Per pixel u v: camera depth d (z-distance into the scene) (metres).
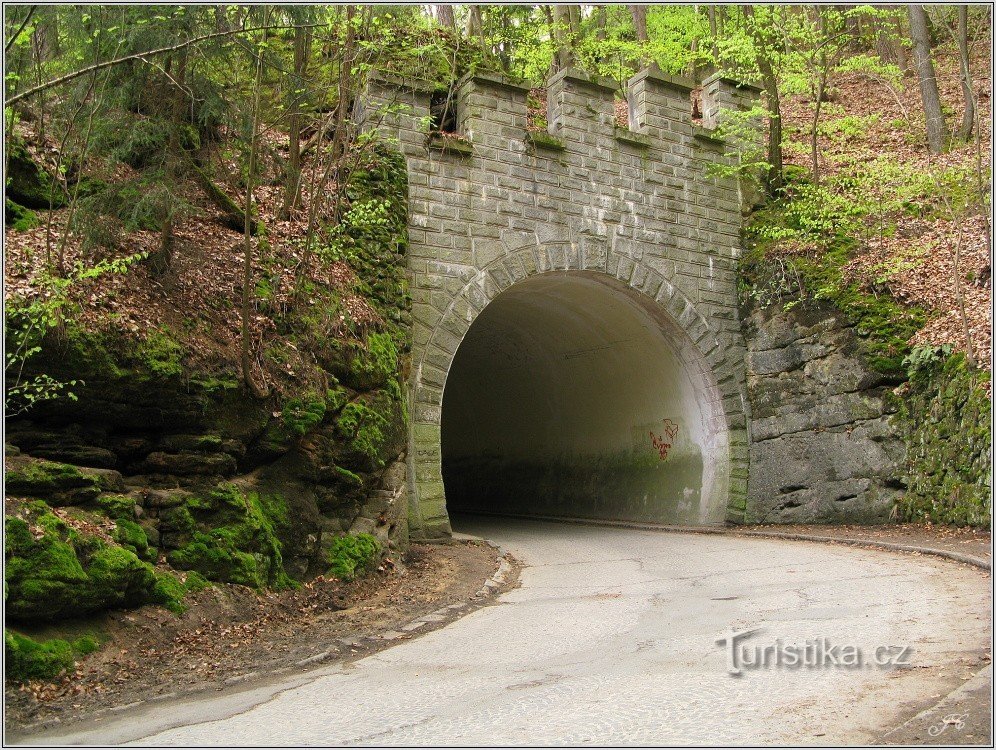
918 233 20.34
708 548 16.45
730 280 21.47
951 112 29.70
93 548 9.09
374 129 16.33
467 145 18.31
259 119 13.43
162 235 11.91
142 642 9.23
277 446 12.27
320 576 12.47
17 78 9.84
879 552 14.40
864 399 18.22
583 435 25.62
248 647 9.66
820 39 23.84
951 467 16.03
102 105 12.03
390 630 10.42
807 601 10.29
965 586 10.62
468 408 30.84
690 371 21.12
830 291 19.14
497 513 27.81
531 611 11.05
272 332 12.84
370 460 13.78
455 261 17.95
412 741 5.83
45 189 12.31
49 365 9.79
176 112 13.13
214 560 10.77
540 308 22.45
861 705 6.01
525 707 6.55
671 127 21.17
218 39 12.15
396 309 16.48
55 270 10.54
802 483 19.27
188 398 11.05
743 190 22.09
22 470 9.11
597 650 8.53
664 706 6.28
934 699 6.04
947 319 17.50
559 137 19.78
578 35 28.70
